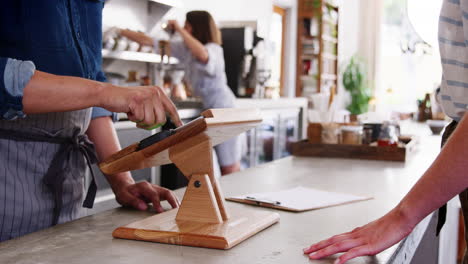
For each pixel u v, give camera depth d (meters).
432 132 3.53
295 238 1.00
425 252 1.98
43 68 1.19
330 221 1.14
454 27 1.06
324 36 7.81
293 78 7.71
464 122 0.87
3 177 1.16
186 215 1.03
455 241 2.32
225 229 0.97
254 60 5.32
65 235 0.99
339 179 1.70
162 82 4.48
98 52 1.38
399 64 8.98
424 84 8.78
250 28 5.17
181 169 1.02
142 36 4.02
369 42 9.23
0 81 0.95
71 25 1.25
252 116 1.07
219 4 5.82
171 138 0.95
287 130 5.64
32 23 1.17
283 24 7.58
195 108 4.04
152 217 1.06
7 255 0.86
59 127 1.26
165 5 4.45
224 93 4.16
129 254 0.88
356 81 8.44
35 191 1.21
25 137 1.20
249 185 1.56
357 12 9.32
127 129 3.29
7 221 1.17
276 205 1.26
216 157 4.25
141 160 0.99
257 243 0.96
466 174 0.86
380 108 9.05
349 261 0.87
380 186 1.58
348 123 2.37
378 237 0.90
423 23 2.22
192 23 4.12
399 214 0.91
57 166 1.25
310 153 2.30
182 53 4.16
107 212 1.20
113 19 4.14
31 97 0.97
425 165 2.06
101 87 1.01
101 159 1.43
